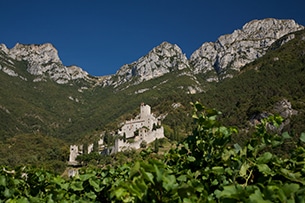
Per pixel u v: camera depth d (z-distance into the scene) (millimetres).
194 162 3885
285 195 2186
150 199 2324
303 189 2203
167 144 88062
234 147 3646
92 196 4414
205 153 3850
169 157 4598
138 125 111188
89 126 194625
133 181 2314
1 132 144375
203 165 3836
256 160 3406
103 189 4598
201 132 3943
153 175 2340
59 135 184125
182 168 3949
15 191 4520
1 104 182000
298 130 59469
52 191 4398
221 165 3744
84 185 4797
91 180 4605
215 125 3699
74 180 5363
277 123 3934
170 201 2373
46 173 5316
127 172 5418
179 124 126312
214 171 3334
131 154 76812
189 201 2367
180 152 4191
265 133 3684
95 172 5797
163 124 124625
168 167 3904
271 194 2168
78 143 136250
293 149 3992
